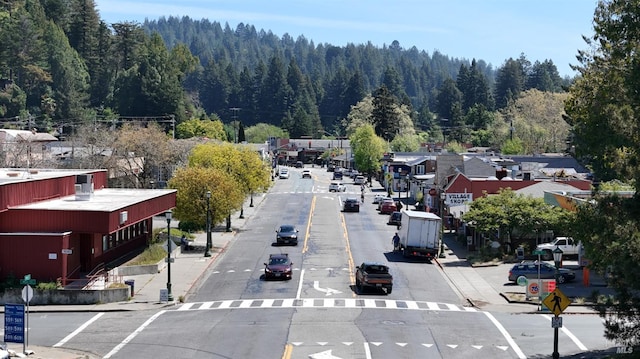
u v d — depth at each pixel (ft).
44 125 547.90
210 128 598.34
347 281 172.76
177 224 273.33
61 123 542.98
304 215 310.24
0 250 153.38
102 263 177.58
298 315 135.54
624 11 102.99
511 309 146.41
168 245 151.64
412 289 165.89
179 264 194.70
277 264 176.35
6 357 100.99
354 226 276.41
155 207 194.18
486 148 583.58
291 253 213.46
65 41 646.74
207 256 206.08
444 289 167.63
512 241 209.56
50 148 352.49
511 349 112.98
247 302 149.28
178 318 135.23
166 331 124.26
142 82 612.29
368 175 544.21
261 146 613.52
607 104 102.22
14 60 590.14
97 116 609.83
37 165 303.68
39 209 157.48
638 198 99.30
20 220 157.48
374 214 317.22
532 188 234.99
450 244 236.63
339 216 307.78
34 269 153.69
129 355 108.58
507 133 564.30
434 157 403.75
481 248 209.36
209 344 114.62
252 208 334.03
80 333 123.75
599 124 102.17
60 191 185.88
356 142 554.05
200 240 236.84
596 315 140.15
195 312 140.56
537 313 142.51
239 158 294.46
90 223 157.38
